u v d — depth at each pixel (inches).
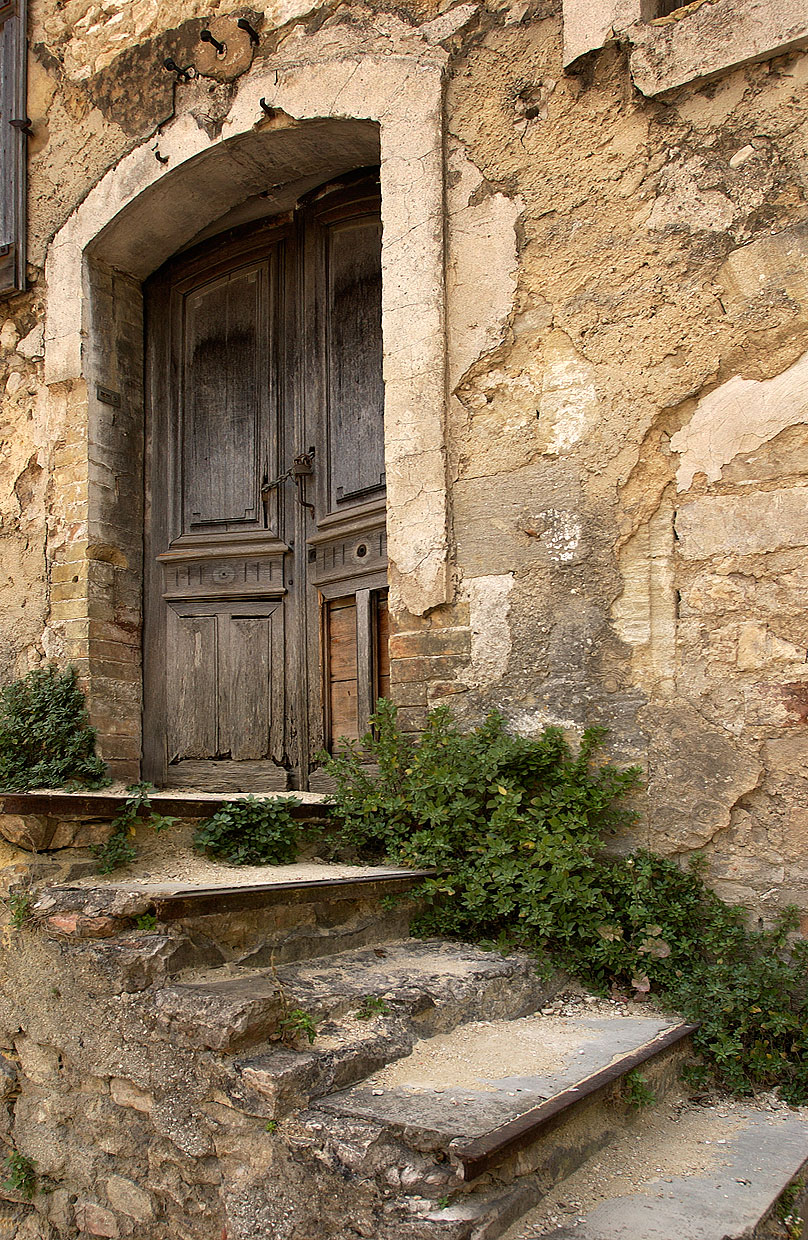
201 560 215.2
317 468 200.5
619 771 139.4
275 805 146.7
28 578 214.8
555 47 156.4
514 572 152.6
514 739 144.3
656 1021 117.6
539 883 130.9
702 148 141.4
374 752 155.6
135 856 135.8
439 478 159.3
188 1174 99.7
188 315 225.0
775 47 134.7
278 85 182.5
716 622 135.7
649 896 129.3
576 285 151.1
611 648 142.9
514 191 158.1
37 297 219.0
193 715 211.3
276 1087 88.7
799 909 125.6
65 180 214.5
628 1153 95.2
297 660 200.5
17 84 220.1
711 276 139.4
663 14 154.5
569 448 149.6
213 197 206.1
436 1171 78.5
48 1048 119.6
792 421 132.3
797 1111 108.5
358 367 195.5
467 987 113.3
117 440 216.8
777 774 129.2
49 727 196.7
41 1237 117.2
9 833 128.8
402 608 161.5
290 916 121.6
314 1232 83.6
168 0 200.4
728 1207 82.6
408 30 170.7
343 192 202.1
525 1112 83.4
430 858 139.3
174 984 106.5
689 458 139.7
